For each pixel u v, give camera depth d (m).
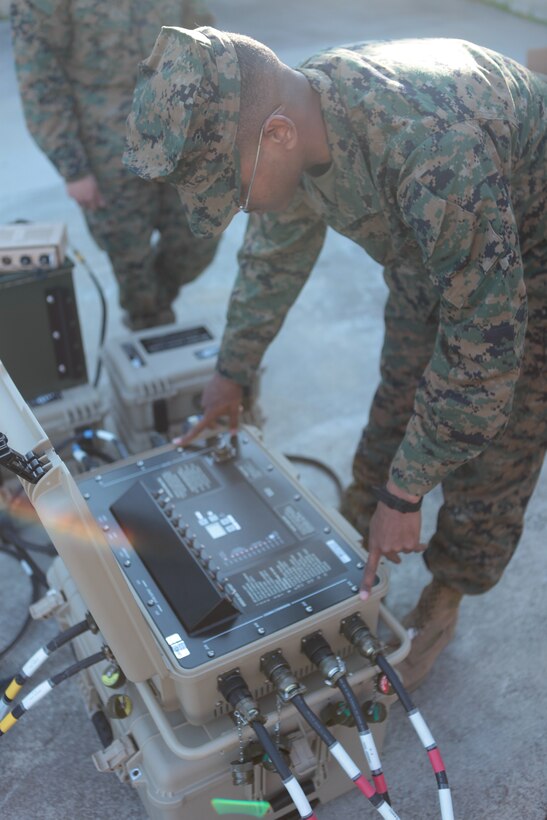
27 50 2.52
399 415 1.99
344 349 3.21
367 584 1.51
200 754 1.42
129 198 2.78
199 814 1.55
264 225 1.77
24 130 5.05
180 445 1.87
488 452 1.70
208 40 1.21
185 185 1.28
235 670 1.43
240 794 1.57
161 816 1.54
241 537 1.63
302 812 1.36
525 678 2.05
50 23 2.50
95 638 1.71
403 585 2.29
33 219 4.01
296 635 1.46
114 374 2.50
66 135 2.64
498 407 1.37
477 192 1.23
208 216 1.33
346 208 1.48
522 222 1.52
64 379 2.45
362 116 1.32
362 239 1.60
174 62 1.20
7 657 2.10
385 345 1.94
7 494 2.43
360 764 1.77
